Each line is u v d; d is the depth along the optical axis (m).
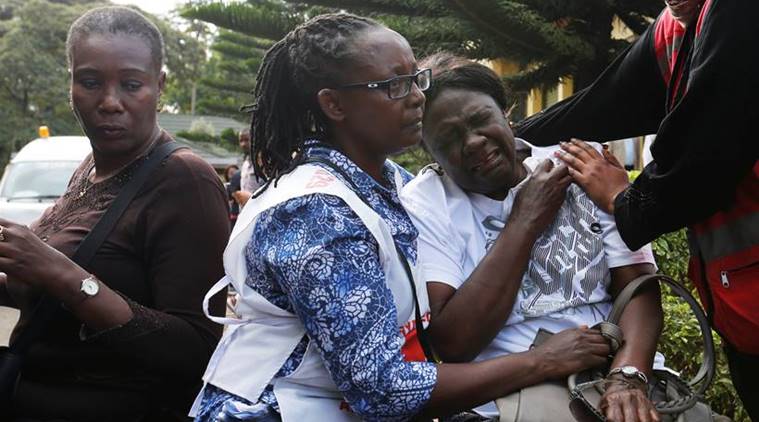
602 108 2.72
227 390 2.00
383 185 2.17
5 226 2.17
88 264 2.36
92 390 2.40
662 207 2.15
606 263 2.34
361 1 6.36
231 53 13.34
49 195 10.07
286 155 2.11
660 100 2.63
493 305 2.19
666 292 3.93
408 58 2.04
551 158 2.47
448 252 2.32
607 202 2.33
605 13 6.59
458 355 2.20
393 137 2.04
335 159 2.03
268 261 1.90
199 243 2.40
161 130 2.57
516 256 2.22
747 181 2.19
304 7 6.78
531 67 6.87
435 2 6.08
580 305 2.31
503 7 5.70
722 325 2.38
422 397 1.87
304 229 1.87
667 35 2.48
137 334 2.27
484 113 2.29
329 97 2.04
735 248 2.25
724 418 2.20
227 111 11.17
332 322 1.83
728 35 1.99
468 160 2.30
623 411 1.96
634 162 8.31
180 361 2.35
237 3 7.02
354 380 1.83
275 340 1.98
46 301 2.32
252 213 2.02
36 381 2.44
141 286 2.41
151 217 2.38
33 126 34.19
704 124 2.04
